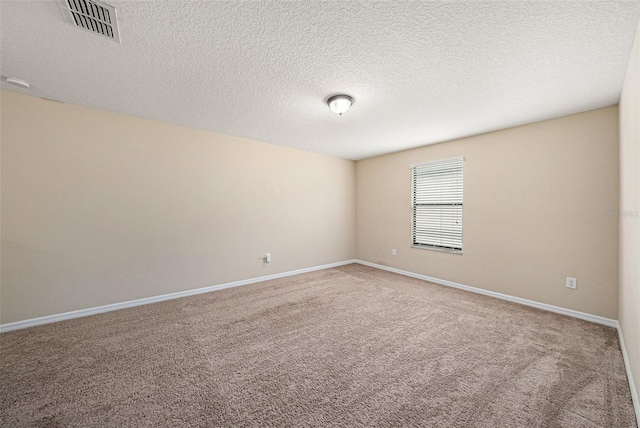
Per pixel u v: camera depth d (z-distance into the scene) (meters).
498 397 1.55
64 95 2.46
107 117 2.85
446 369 1.83
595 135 2.61
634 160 1.60
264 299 3.27
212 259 3.61
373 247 5.09
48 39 1.62
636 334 1.52
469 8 1.35
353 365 1.88
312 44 1.67
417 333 2.37
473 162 3.57
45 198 2.56
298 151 4.54
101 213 2.84
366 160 5.21
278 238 4.30
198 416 1.42
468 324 2.55
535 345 2.15
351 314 2.80
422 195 4.27
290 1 1.31
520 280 3.12
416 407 1.48
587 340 2.22
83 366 1.86
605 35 1.54
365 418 1.40
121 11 1.38
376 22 1.46
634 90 1.58
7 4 1.32
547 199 2.92
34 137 2.51
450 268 3.83
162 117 3.02
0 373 1.78
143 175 3.08
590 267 2.64
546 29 1.51
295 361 1.94
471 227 3.59
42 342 2.20
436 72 1.99
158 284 3.20
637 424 1.34
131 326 2.51
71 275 2.69
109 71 2.01
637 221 1.51
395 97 2.42
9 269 2.42
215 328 2.47
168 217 3.26
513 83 2.15
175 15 1.41
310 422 1.37
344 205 5.26
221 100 2.54
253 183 4.00
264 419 1.39
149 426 1.35
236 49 1.72
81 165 2.73
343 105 2.41
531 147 3.04
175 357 1.98
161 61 1.87
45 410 1.45
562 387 1.63
